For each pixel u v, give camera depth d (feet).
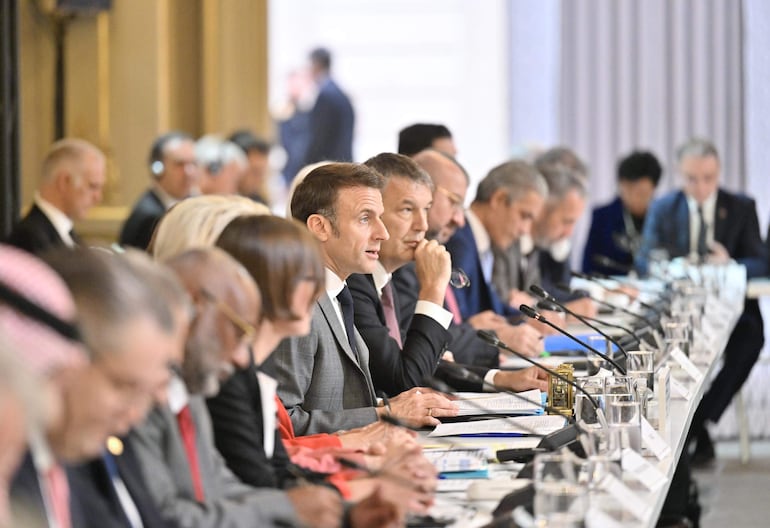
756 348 49.39
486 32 89.20
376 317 26.86
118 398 11.54
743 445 48.65
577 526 15.44
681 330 33.47
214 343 15.55
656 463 20.33
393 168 27.96
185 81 62.54
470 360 32.50
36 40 57.47
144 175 58.34
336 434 22.40
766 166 74.02
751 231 55.67
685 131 74.69
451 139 40.16
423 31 89.97
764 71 73.87
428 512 17.11
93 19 57.93
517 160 42.09
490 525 15.90
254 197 58.29
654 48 74.59
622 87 74.84
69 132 58.18
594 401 21.77
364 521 16.40
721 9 74.02
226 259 15.88
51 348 10.99
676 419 24.58
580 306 41.98
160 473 15.55
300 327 18.11
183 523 15.42
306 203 25.39
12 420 9.58
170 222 23.34
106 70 58.23
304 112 81.82
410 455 18.53
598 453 18.39
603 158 75.15
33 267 11.20
